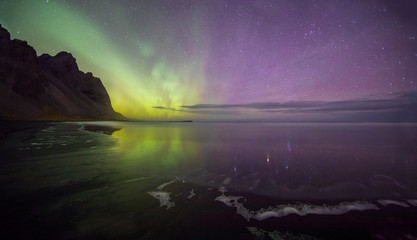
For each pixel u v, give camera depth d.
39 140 11.57
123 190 4.44
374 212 3.53
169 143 12.75
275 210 3.60
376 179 5.43
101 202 3.78
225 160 7.76
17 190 4.20
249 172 6.11
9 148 8.80
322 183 5.12
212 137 17.23
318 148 10.80
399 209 3.64
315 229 2.98
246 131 26.12
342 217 3.35
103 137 14.63
